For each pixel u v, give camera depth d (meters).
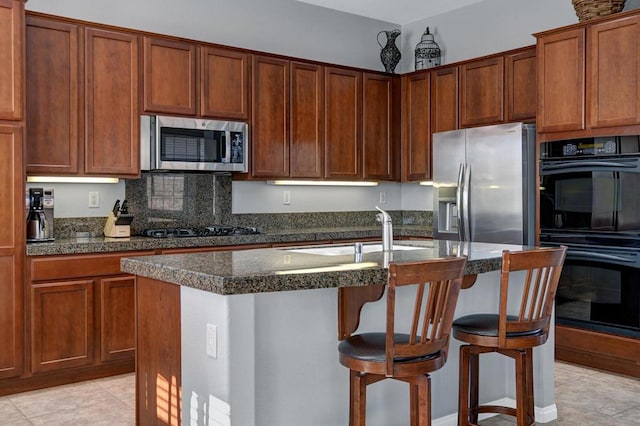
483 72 5.16
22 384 3.64
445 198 5.07
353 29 6.04
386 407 2.83
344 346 2.26
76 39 4.03
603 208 4.02
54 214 4.30
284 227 5.57
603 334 4.04
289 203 5.61
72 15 4.40
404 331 2.89
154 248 4.10
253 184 5.36
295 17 5.62
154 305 2.55
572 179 4.21
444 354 2.23
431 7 5.79
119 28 4.20
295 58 5.16
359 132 5.61
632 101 3.85
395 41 6.32
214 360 2.14
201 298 2.21
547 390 3.20
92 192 4.46
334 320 2.59
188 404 2.31
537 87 4.42
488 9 5.54
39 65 3.89
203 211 5.05
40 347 3.66
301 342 2.49
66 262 3.75
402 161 5.93
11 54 3.59
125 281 3.96
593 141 4.08
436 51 5.79
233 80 4.78
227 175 5.17
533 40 5.20
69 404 3.43
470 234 4.80
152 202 4.76
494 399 3.32
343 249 3.44
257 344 2.36
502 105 5.00
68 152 4.02
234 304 2.08
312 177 5.28
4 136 3.57
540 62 4.39
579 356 4.21
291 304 2.45
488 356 3.29
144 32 4.31
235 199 5.24
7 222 3.57
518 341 2.53
